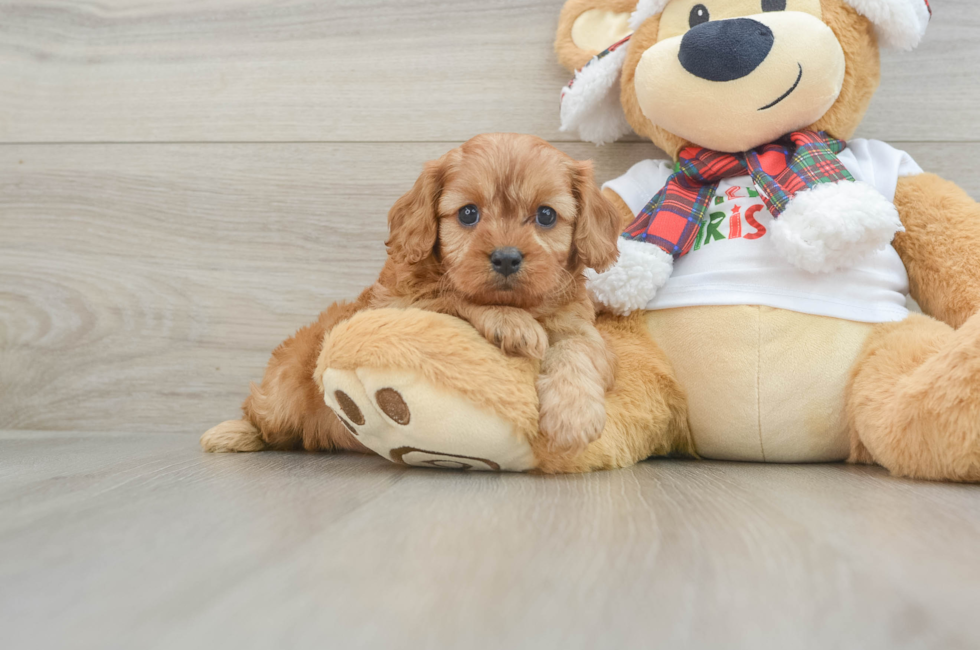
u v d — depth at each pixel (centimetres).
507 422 128
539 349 134
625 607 63
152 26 226
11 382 227
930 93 199
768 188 158
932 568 74
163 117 225
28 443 194
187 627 59
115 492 115
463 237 141
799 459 158
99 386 225
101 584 69
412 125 217
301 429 173
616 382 152
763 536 87
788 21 158
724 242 163
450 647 55
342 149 219
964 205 163
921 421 130
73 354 226
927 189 166
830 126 169
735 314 155
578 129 200
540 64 212
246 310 222
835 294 154
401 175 218
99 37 227
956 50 198
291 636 57
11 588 68
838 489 120
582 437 127
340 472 139
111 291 226
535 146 145
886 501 109
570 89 189
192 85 224
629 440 151
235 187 223
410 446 134
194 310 223
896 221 144
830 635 58
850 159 170
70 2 227
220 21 223
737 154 173
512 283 132
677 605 64
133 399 225
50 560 77
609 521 95
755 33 156
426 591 67
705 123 164
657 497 112
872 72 172
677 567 74
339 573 72
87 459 159
